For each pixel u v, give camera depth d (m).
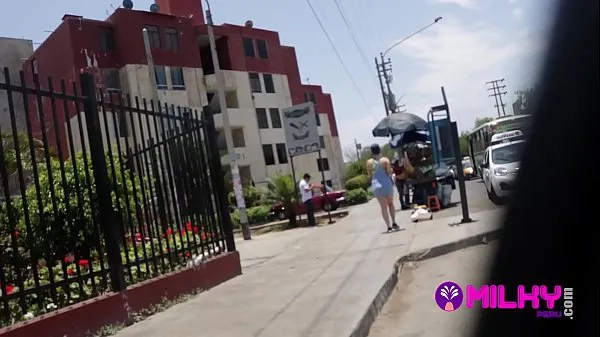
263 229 21.78
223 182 9.09
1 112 8.03
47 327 4.95
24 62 36.28
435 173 15.95
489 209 13.20
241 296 6.90
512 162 14.81
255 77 46.09
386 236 11.14
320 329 5.04
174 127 8.09
